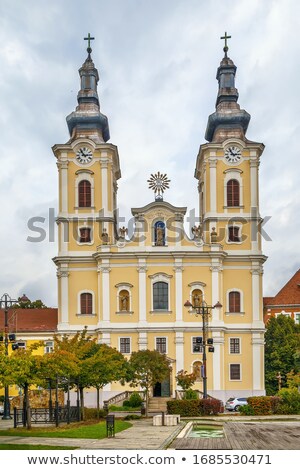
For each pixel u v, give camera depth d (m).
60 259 88.12
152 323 86.12
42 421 49.22
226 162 90.06
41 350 91.69
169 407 61.22
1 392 89.31
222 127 91.75
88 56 95.06
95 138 91.38
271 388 94.31
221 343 85.56
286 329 99.50
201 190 95.12
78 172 89.81
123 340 86.19
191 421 53.72
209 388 84.62
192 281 86.94
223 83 93.50
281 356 95.81
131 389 83.94
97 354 57.19
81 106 92.94
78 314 87.69
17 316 94.75
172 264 87.12
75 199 89.56
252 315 87.56
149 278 87.00
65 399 83.25
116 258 87.12
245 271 88.56
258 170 90.25
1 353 42.22
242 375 86.31
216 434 41.84
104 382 57.41
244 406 61.75
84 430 42.12
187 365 85.19
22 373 41.44
